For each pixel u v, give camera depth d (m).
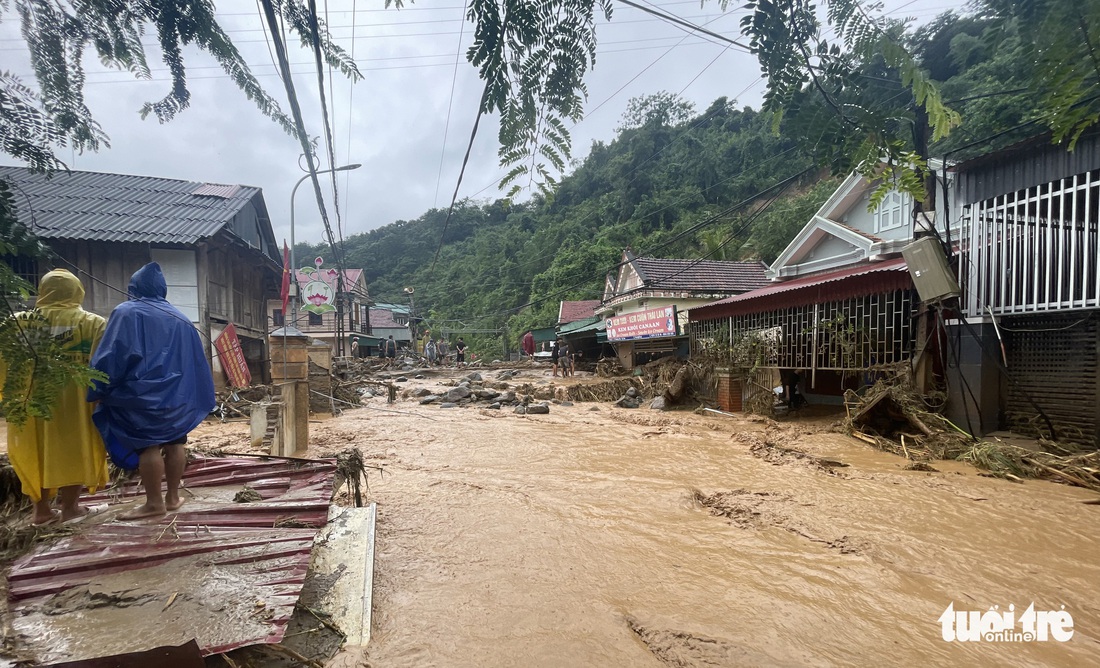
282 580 2.29
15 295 1.32
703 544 3.68
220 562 2.42
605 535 3.86
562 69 1.36
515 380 21.80
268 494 3.47
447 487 5.23
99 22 1.56
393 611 2.71
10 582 2.22
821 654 2.34
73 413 2.90
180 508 3.06
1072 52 1.07
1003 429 6.86
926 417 7.04
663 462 6.39
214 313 13.12
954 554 3.43
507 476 5.71
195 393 3.06
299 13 1.64
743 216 29.25
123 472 3.72
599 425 9.79
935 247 6.76
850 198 11.58
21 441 2.84
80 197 12.91
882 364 7.96
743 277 21.28
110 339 2.69
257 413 6.84
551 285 37.81
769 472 5.78
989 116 9.27
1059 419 6.36
